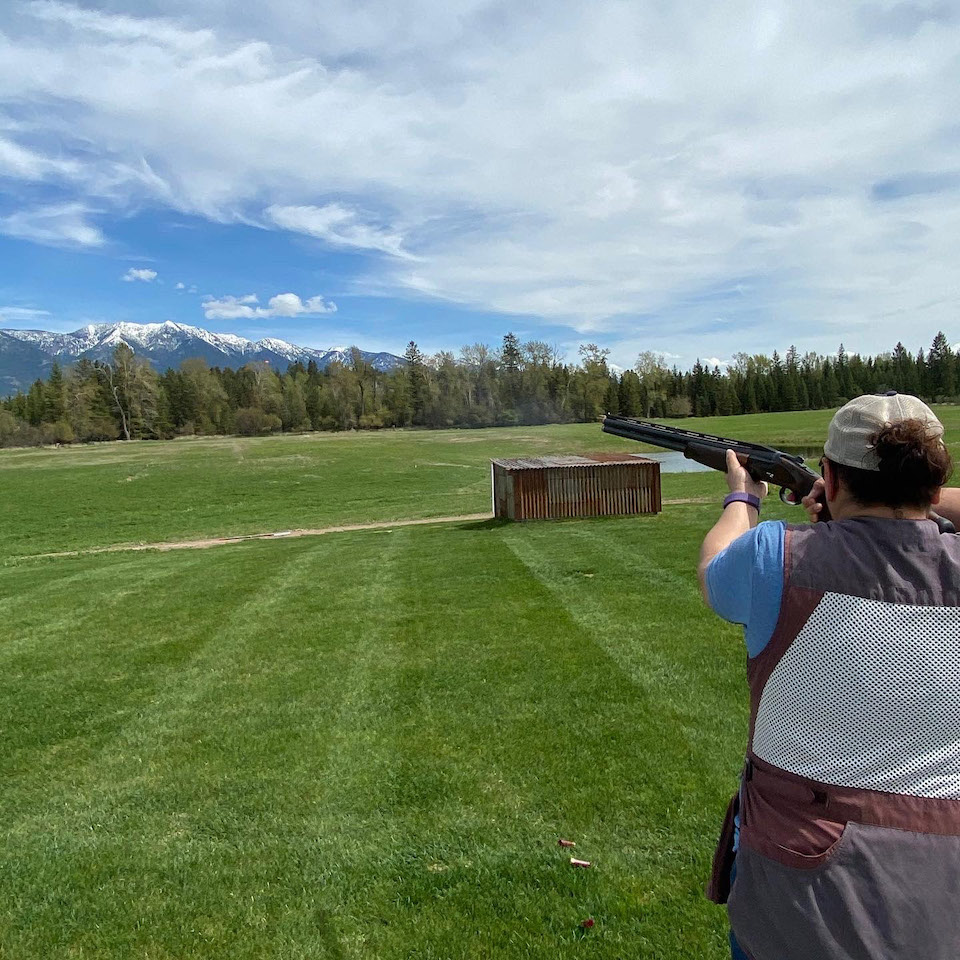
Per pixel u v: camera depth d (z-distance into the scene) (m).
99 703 6.68
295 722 5.94
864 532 1.71
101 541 26.11
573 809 4.33
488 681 6.60
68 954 3.33
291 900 3.65
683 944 3.19
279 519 29.69
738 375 142.50
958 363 127.62
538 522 19.48
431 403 132.00
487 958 3.20
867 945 1.54
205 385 130.62
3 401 130.50
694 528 15.60
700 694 5.97
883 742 1.63
